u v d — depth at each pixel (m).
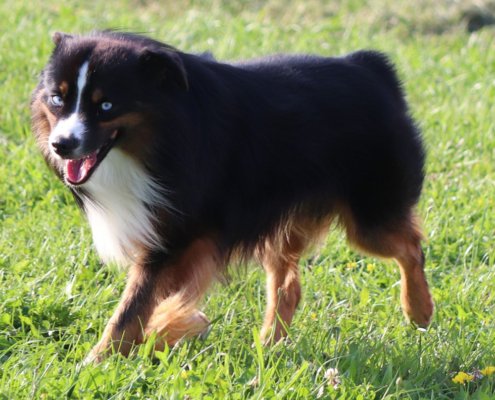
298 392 7.03
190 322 7.98
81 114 7.36
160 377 7.17
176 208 7.72
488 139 13.48
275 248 8.96
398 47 18.34
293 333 8.63
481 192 11.81
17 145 12.84
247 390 7.17
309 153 8.40
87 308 8.66
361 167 8.77
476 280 9.70
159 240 7.86
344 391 7.11
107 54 7.38
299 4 21.14
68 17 18.78
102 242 8.27
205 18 19.45
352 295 9.35
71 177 7.53
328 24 19.66
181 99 7.57
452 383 7.73
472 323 8.73
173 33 18.05
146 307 7.84
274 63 8.64
